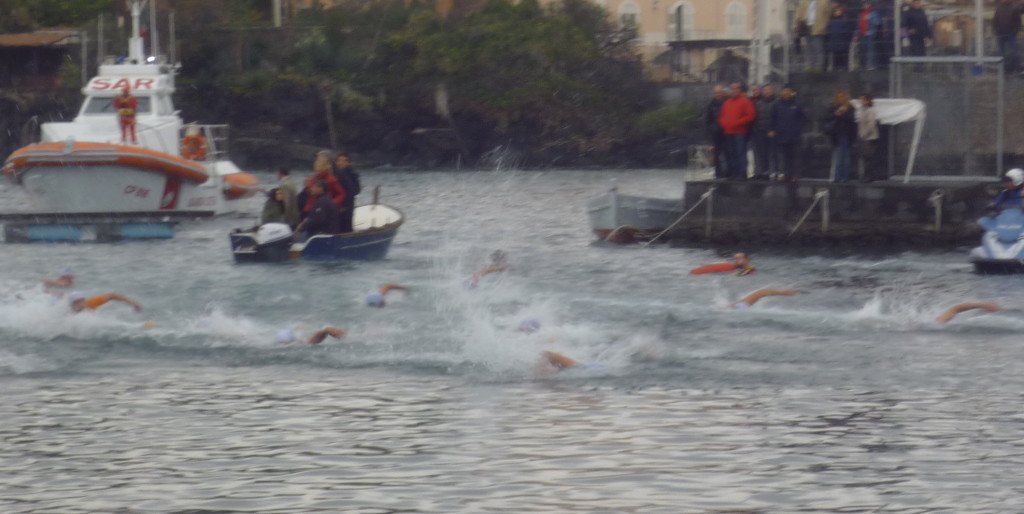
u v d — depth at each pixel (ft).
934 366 130.00
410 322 154.51
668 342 143.13
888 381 123.54
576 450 100.89
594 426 107.86
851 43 268.21
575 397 118.32
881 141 262.06
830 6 270.05
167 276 197.47
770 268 216.95
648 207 265.95
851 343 142.51
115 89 306.14
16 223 260.01
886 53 266.16
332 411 113.60
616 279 200.23
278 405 115.85
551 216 335.67
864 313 158.61
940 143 261.65
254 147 636.48
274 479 93.97
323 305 167.84
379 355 137.08
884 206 253.24
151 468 96.84
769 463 97.09
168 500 89.51
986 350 138.00
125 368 131.54
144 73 312.71
